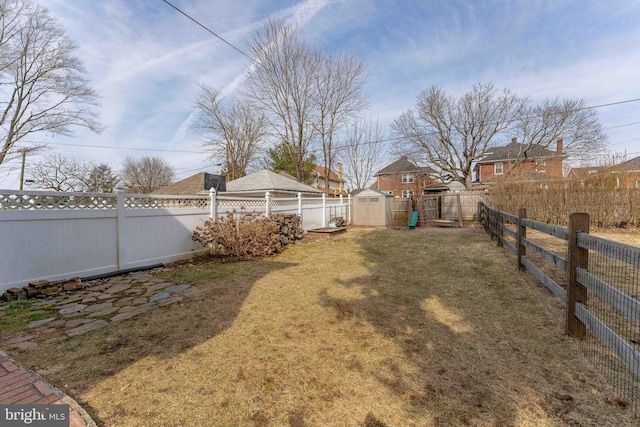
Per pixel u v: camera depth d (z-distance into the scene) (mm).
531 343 2469
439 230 11164
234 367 2195
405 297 3705
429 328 2812
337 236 9906
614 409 1675
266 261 6098
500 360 2229
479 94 22531
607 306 3123
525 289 3902
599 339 2293
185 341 2609
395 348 2447
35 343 2561
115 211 5059
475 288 4008
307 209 11172
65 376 2068
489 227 9070
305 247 7809
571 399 1776
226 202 7266
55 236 4328
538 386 1910
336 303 3537
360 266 5457
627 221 9195
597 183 10031
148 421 1648
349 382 2004
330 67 18859
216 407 1771
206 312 3291
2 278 3830
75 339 2639
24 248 4020
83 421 1590
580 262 2484
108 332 2785
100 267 4840
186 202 6344
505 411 1696
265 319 3090
